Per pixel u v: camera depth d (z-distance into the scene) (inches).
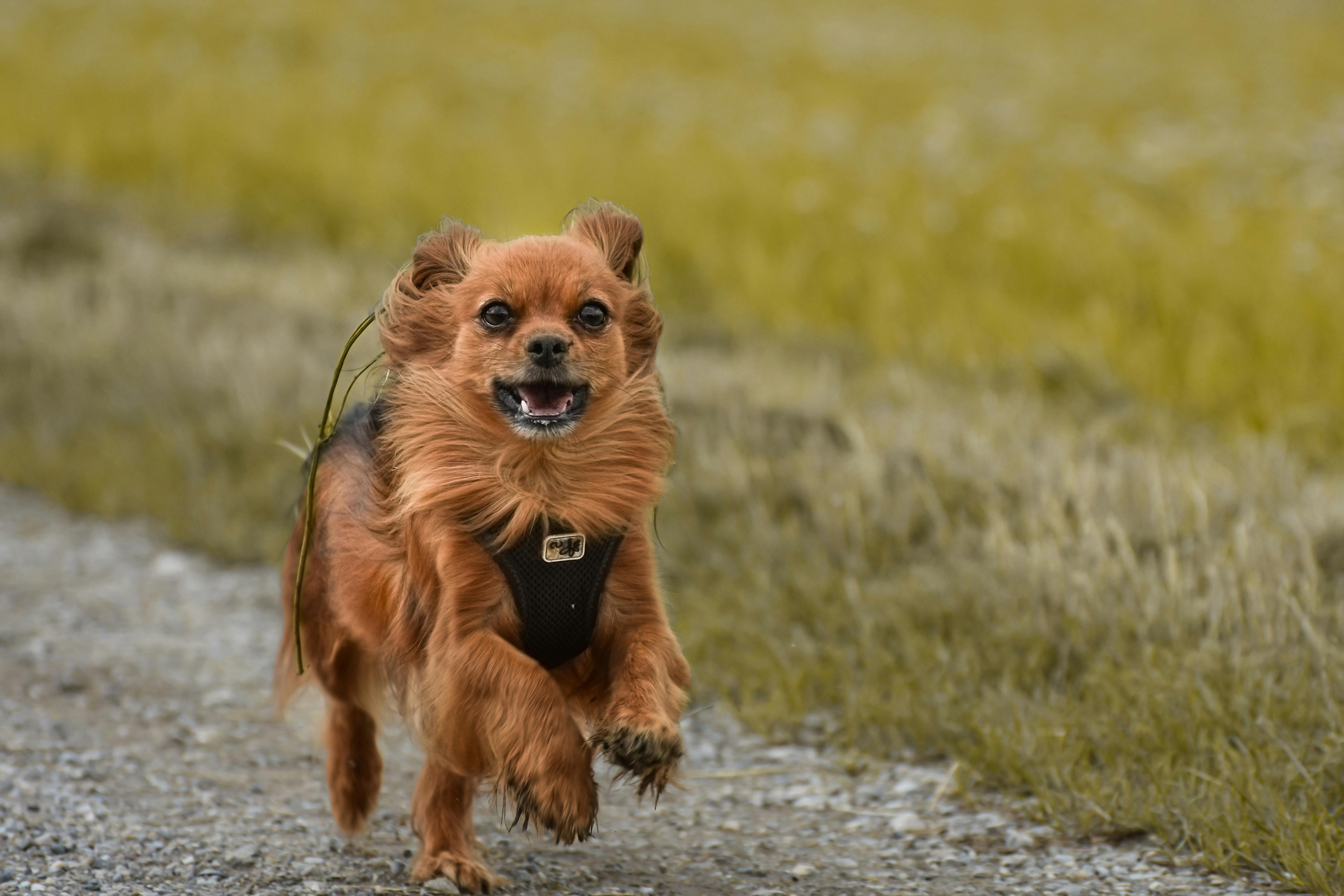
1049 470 430.6
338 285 783.7
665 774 232.2
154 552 491.2
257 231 957.8
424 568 245.3
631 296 258.7
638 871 274.2
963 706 333.7
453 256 255.1
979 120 1195.3
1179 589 349.4
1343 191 898.1
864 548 412.5
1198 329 627.5
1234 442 501.7
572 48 1588.3
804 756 335.9
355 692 282.0
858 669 366.0
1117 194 896.9
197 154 1091.3
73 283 751.7
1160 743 305.4
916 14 2049.7
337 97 1268.5
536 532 243.8
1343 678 309.3
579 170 970.7
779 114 1228.5
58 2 1686.8
